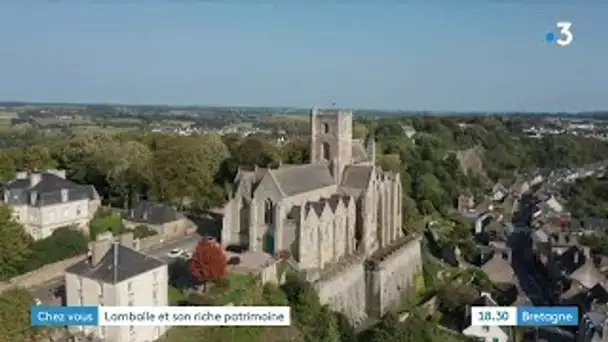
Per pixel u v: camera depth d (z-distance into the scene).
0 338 63.31
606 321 92.56
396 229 130.00
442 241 161.25
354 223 111.56
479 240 186.38
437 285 127.62
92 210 115.06
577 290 120.88
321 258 99.44
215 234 115.00
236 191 104.19
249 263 91.31
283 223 95.75
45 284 85.06
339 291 96.62
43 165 138.38
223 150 151.50
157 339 70.50
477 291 121.06
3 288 77.88
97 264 70.06
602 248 159.88
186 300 77.25
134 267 70.00
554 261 147.00
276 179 97.88
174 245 105.31
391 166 178.12
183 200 134.38
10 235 84.94
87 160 136.88
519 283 148.50
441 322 108.38
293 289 85.44
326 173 114.56
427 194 191.12
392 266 112.50
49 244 93.44
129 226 113.56
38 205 100.62
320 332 83.00
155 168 135.25
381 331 93.00
